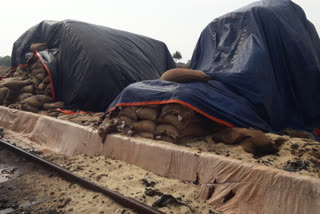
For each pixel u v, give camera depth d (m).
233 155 4.93
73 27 12.23
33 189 5.28
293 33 7.71
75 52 11.91
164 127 6.00
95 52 11.49
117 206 4.32
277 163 4.41
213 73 7.08
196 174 4.76
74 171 5.95
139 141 6.03
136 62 13.25
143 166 5.74
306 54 7.63
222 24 9.10
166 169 5.27
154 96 6.23
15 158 7.54
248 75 6.79
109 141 6.75
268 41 7.62
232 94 6.56
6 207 4.50
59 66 12.48
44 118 9.55
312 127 7.34
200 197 4.37
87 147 7.36
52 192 5.04
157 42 16.53
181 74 6.72
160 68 15.82
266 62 7.11
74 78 11.85
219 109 5.96
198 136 6.06
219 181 4.32
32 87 12.90
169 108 5.85
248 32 7.93
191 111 5.71
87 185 5.11
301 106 7.49
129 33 14.51
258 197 3.74
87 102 11.59
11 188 5.36
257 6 8.13
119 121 7.05
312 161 4.34
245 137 5.23
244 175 4.02
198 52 10.13
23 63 15.48
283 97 7.44
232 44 8.28
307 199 3.29
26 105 11.13
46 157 7.28
